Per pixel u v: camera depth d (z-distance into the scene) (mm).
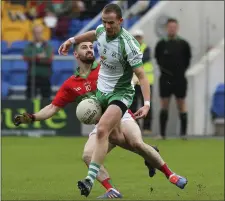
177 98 52250
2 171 37406
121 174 36062
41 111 26812
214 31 57375
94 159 22578
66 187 31688
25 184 32594
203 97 56000
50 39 62031
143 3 60062
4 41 61969
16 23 63500
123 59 23438
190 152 45531
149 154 25078
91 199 27672
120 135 24969
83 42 26562
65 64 59188
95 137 24938
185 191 30266
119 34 23281
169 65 51562
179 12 57375
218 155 44094
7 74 59594
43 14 63344
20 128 56062
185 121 52750
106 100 23969
